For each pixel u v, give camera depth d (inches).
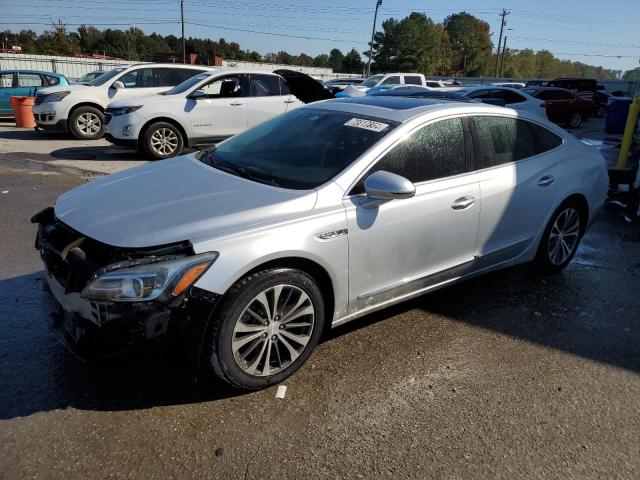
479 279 183.8
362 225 122.7
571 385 123.6
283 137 150.3
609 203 288.4
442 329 147.0
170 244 103.5
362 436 104.0
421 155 138.2
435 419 109.8
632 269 199.3
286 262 113.3
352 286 125.3
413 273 138.1
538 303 165.9
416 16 3221.0
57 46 2458.2
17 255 189.6
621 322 155.8
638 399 119.3
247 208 113.5
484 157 152.9
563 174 174.1
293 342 119.4
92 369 121.3
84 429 102.6
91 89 480.1
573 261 205.8
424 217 134.6
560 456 101.0
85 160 379.9
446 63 3811.5
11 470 92.1
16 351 127.8
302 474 94.0
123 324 98.7
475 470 96.7
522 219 163.9
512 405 115.3
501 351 137.0
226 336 106.7
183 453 97.6
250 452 98.6
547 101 805.2
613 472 97.7
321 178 126.5
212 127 391.5
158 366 122.9
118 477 91.7
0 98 592.7
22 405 108.6
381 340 139.8
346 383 120.6
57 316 116.1
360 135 137.2
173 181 131.5
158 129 379.6
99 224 110.6
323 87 378.6
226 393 115.0
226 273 103.7
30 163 360.2
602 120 1032.8
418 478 94.2
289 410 110.6
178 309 100.6
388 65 3238.2
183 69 492.1
